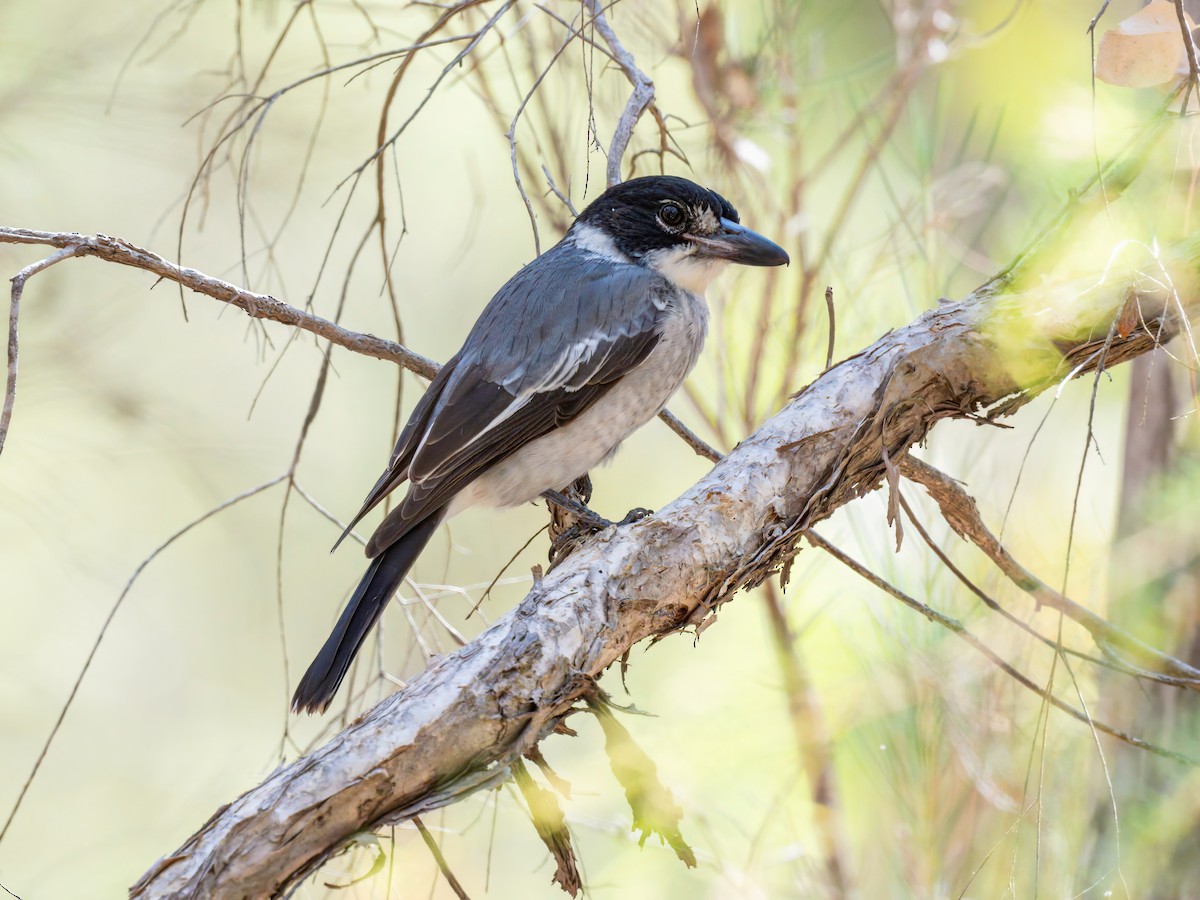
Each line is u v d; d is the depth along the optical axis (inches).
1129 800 243.0
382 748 184.5
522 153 305.9
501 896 317.4
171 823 398.9
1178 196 223.5
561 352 290.4
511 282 305.1
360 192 457.7
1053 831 236.7
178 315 439.8
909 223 286.8
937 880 234.2
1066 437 297.7
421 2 255.6
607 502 443.8
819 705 256.8
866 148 314.8
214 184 407.8
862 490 227.8
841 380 223.5
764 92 302.0
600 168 354.0
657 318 295.3
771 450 218.4
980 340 219.9
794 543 221.6
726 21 306.3
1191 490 251.0
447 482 277.6
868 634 256.1
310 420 238.5
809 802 259.1
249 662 478.3
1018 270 226.4
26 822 421.7
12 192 391.9
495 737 190.5
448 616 412.5
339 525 254.8
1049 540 263.6
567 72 288.7
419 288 474.9
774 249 292.4
